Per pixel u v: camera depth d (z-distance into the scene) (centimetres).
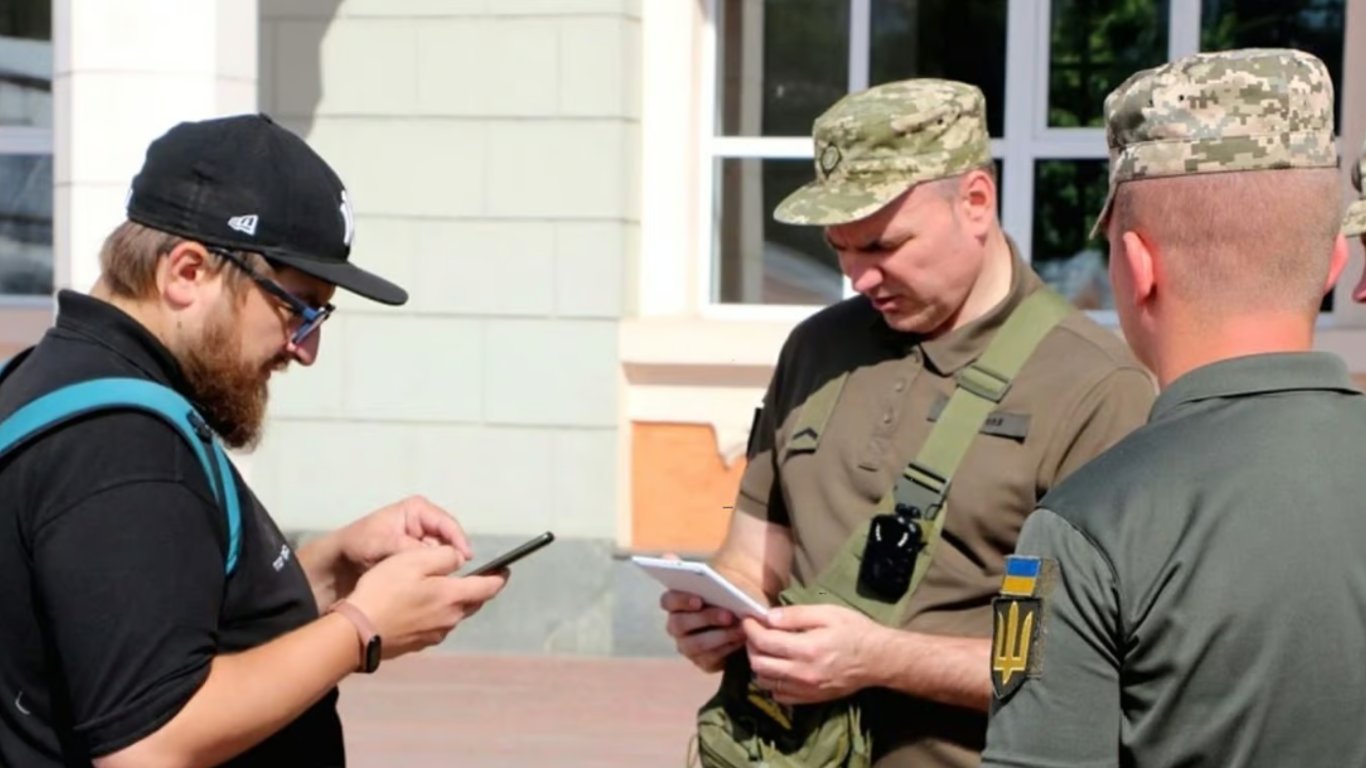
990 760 237
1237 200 238
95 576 268
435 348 817
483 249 812
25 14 905
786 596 353
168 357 289
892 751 347
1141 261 245
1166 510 234
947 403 348
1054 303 355
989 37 835
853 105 356
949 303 351
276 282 291
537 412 812
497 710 744
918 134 349
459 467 817
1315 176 239
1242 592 229
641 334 801
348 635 292
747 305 845
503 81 807
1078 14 829
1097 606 233
